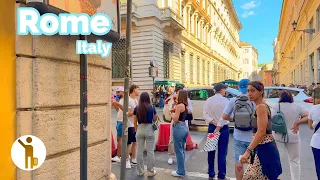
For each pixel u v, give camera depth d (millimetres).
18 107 2674
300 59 30125
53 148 3045
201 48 39531
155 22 24312
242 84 4484
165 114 9188
